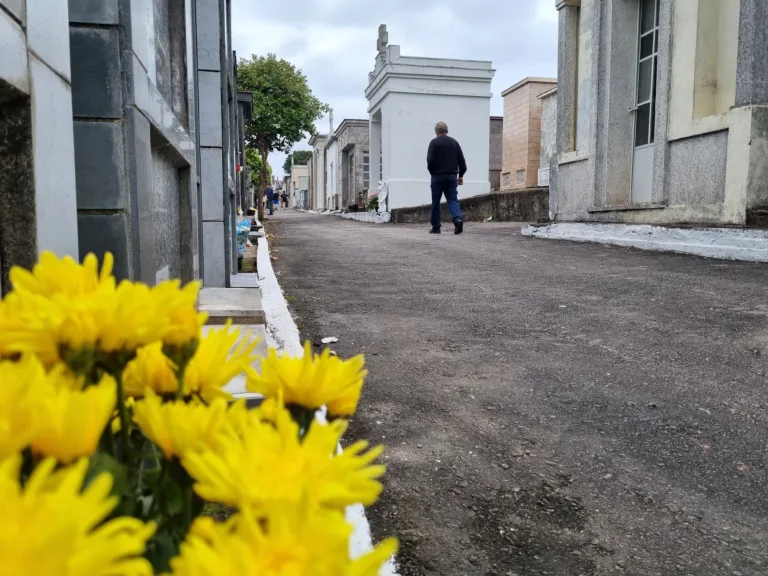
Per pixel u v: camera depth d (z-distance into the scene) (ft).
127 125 7.72
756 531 6.78
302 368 2.68
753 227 23.48
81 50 7.57
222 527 1.93
